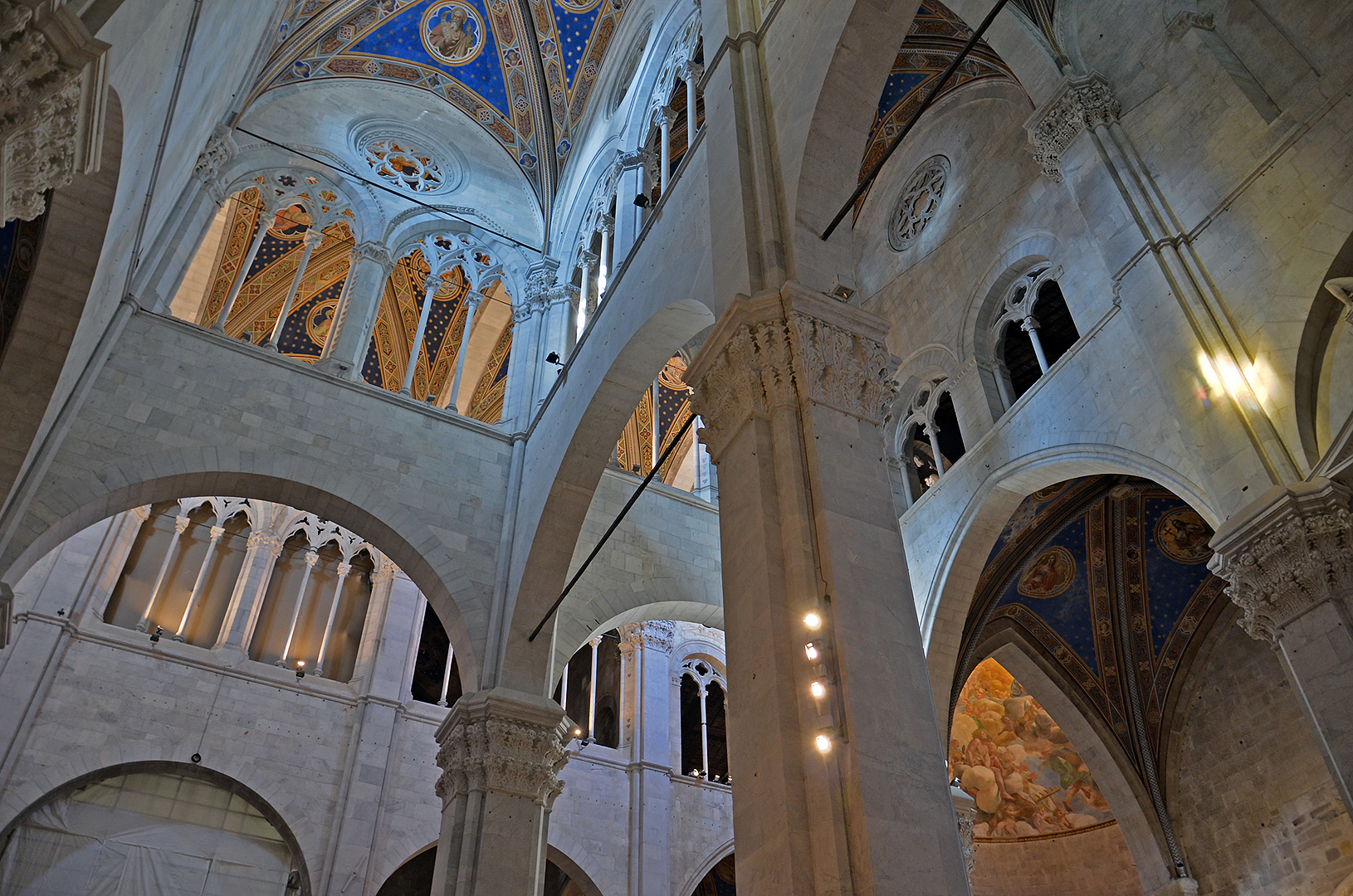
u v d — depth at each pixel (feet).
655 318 49.52
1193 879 66.23
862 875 22.58
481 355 102.89
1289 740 63.26
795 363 32.22
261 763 80.84
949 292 67.82
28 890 71.67
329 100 81.15
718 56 46.62
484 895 48.65
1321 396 36.91
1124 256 45.98
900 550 29.12
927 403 67.87
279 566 92.73
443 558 59.00
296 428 59.11
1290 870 61.31
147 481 52.65
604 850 89.97
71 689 76.38
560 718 54.49
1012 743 90.63
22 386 35.68
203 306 93.81
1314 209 39.04
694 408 34.86
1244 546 34.27
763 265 36.40
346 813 80.74
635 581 65.31
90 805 76.33
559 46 87.30
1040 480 56.03
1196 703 69.41
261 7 54.85
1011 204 63.98
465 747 53.31
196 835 78.84
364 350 68.33
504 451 66.39
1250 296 40.32
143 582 85.46
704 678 107.55
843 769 24.40
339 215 74.74
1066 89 51.39
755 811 25.36
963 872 23.53
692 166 48.37
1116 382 51.06
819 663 25.82
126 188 34.47
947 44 66.95
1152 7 50.70
